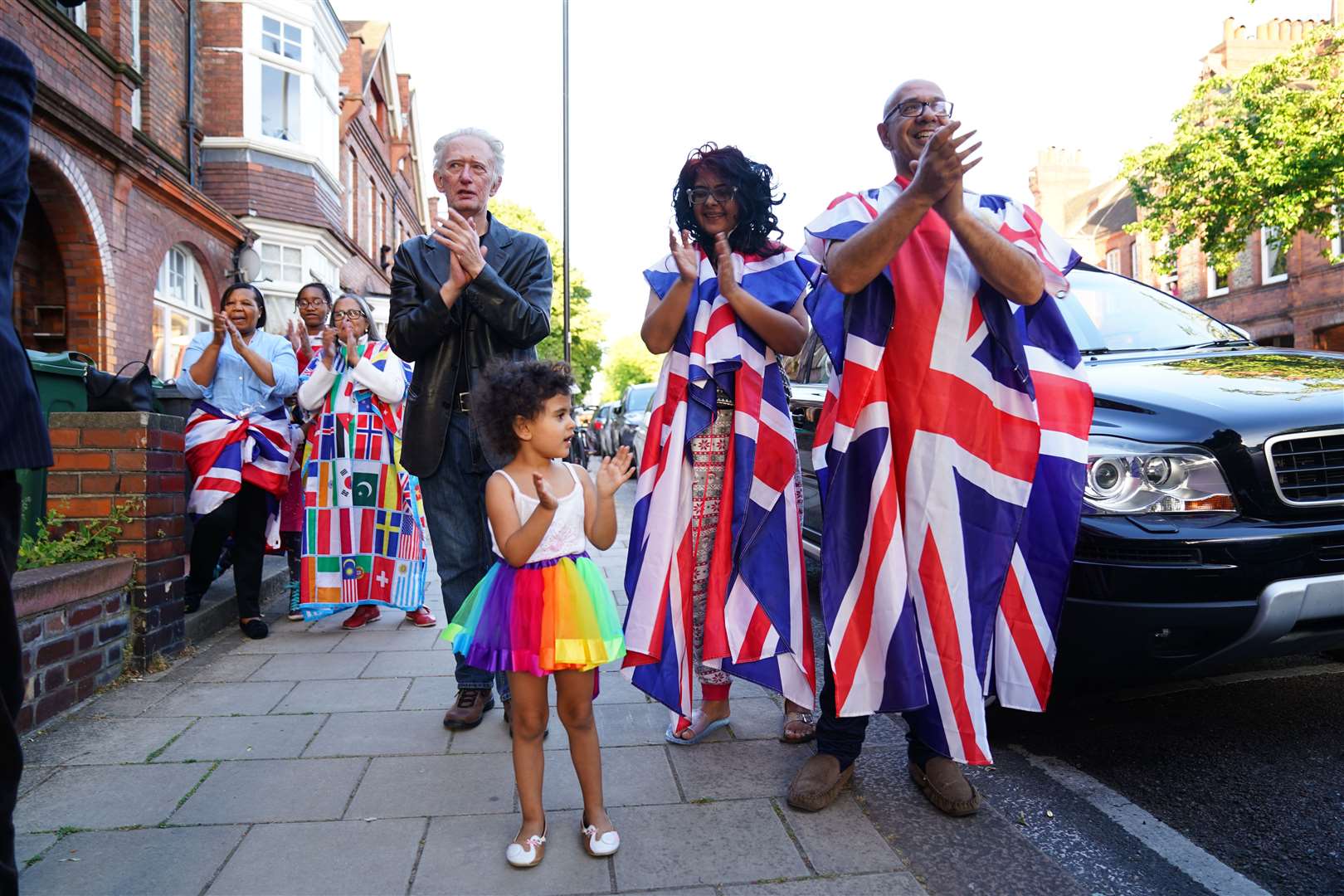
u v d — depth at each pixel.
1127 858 2.28
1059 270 2.41
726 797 2.46
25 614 2.87
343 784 2.53
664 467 2.68
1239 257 21.17
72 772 2.60
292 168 14.77
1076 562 2.62
